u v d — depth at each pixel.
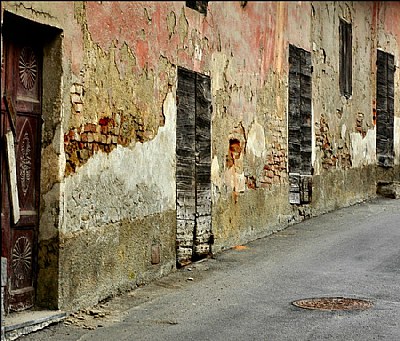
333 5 14.61
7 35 6.09
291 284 8.21
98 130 7.11
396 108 18.20
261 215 11.59
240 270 9.06
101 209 7.21
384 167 17.39
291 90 12.68
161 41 8.55
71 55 6.61
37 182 6.53
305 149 13.23
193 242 9.51
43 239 6.53
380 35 17.27
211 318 6.71
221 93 10.30
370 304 7.17
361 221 13.02
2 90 5.97
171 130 8.85
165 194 8.73
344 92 15.17
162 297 7.59
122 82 7.59
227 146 10.52
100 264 7.21
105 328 6.37
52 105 6.49
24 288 6.42
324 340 5.90
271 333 6.13
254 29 11.35
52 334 6.13
